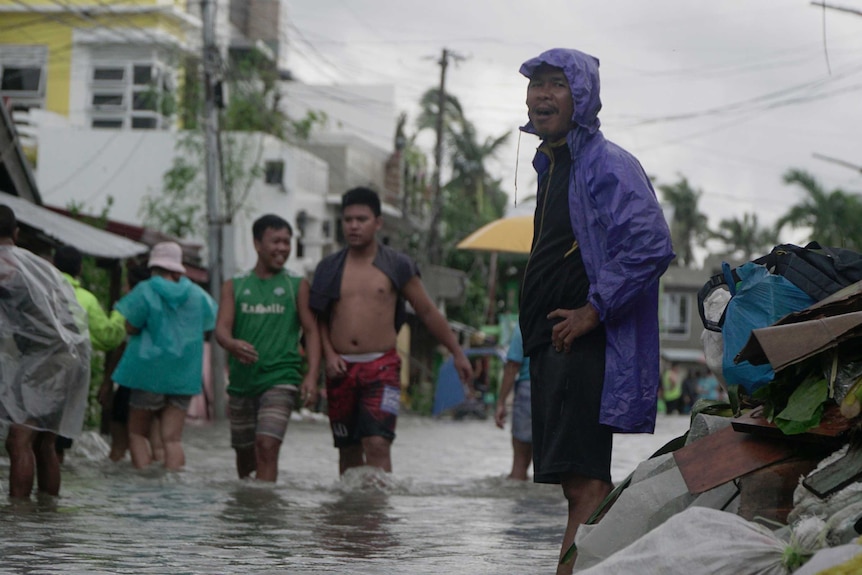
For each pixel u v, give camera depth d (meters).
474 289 53.59
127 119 39.91
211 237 26.75
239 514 7.92
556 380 5.22
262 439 9.92
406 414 39.44
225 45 41.19
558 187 5.39
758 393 4.57
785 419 4.40
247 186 34.84
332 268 9.84
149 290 11.27
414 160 55.28
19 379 7.94
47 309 7.94
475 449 18.03
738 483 4.58
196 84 40.03
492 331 50.75
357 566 5.78
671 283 81.12
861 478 4.19
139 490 9.33
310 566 5.73
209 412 24.66
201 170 36.38
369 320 9.73
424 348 48.50
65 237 16.86
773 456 4.46
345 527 7.44
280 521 7.62
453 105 59.28
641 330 5.21
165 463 11.29
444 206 57.16
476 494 10.18
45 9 39.97
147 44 39.56
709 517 4.01
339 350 9.78
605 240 5.20
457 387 35.00
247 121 39.53
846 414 4.28
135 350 11.25
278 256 9.99
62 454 11.20
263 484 9.94
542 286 5.32
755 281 5.06
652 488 4.70
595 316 5.10
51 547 6.06
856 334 4.32
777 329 4.42
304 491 9.56
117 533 6.72
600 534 4.69
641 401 5.16
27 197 19.72
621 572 4.01
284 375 9.98
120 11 39.31
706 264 83.50
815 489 4.21
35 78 40.28
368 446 9.77
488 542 6.92
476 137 59.91
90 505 8.10
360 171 47.94
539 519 8.31
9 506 7.76
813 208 70.50
